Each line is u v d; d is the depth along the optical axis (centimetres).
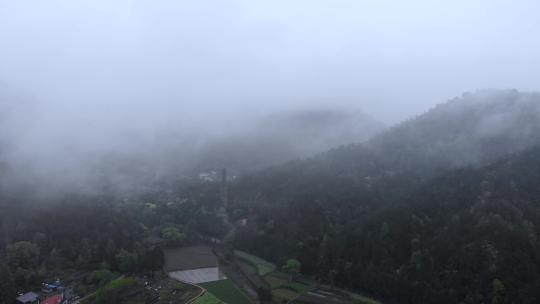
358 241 16988
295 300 14812
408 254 15625
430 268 14438
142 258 17050
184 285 15925
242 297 15050
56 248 17438
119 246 18038
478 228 14788
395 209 17525
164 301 14438
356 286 15762
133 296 14662
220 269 17912
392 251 15888
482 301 12812
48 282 15400
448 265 14200
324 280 16588
